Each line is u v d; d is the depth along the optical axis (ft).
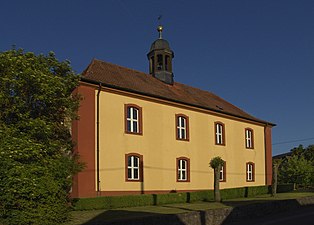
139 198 86.33
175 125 112.68
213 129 126.41
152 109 106.11
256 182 142.82
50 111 68.28
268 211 82.53
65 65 72.49
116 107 96.53
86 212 71.72
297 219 72.84
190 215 63.36
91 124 90.22
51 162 59.72
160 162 106.22
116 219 55.52
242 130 139.54
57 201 56.24
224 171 128.67
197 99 128.98
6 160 52.44
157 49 126.52
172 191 108.58
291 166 179.93
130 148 98.48
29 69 63.41
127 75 112.57
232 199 105.60
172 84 128.06
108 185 91.97
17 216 51.08
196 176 117.39
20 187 51.78
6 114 62.90
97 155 90.43
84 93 89.92
